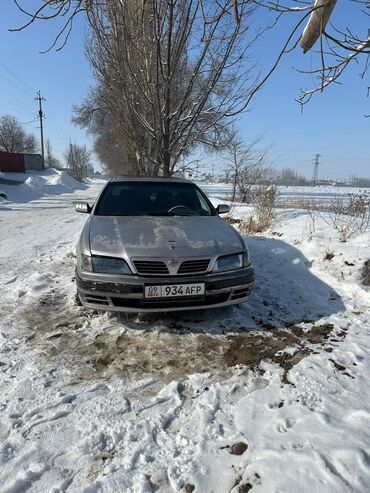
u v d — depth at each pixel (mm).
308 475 1843
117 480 1888
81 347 3230
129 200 4641
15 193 24562
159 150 7492
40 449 2092
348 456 1946
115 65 7395
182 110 7363
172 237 3602
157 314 3811
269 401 2504
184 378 2799
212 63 6383
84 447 2107
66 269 5586
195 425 2289
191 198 4852
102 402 2500
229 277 3416
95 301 3350
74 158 75438
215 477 1903
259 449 2061
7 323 3688
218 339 3375
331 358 3021
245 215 8945
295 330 3555
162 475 1931
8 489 1816
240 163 15406
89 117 24500
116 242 3480
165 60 6602
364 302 4152
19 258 6324
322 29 1858
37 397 2545
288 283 4762
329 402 2465
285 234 6598
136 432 2227
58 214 13500
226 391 2629
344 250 5082
